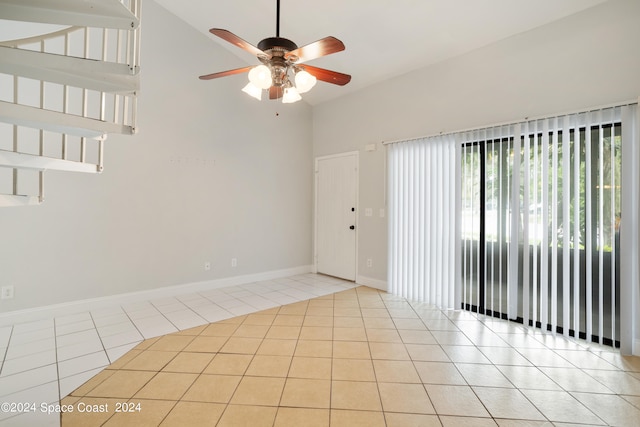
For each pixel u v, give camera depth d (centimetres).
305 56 215
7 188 281
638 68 228
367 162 431
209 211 409
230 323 295
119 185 340
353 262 455
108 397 179
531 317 285
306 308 340
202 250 404
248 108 446
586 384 197
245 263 446
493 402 179
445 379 202
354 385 194
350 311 330
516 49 290
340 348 245
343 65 390
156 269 367
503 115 298
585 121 250
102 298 331
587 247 252
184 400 178
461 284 332
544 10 261
